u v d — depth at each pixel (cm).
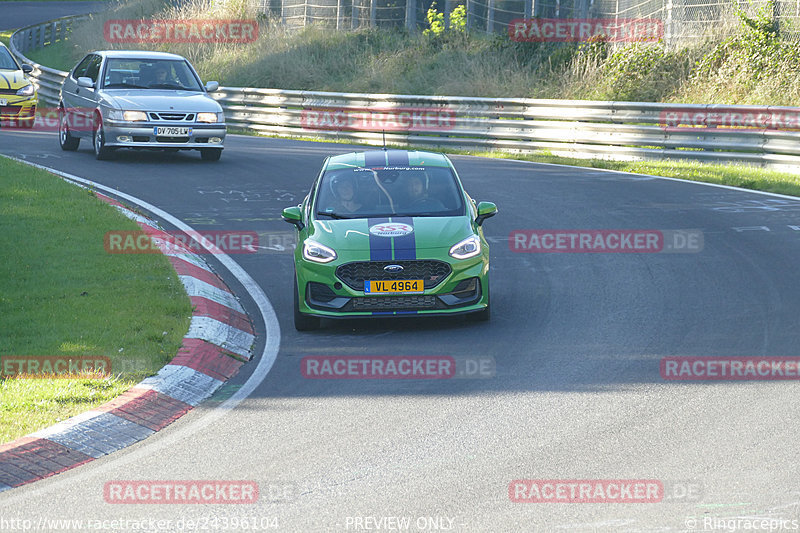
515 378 2877
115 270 3956
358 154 4097
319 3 13862
